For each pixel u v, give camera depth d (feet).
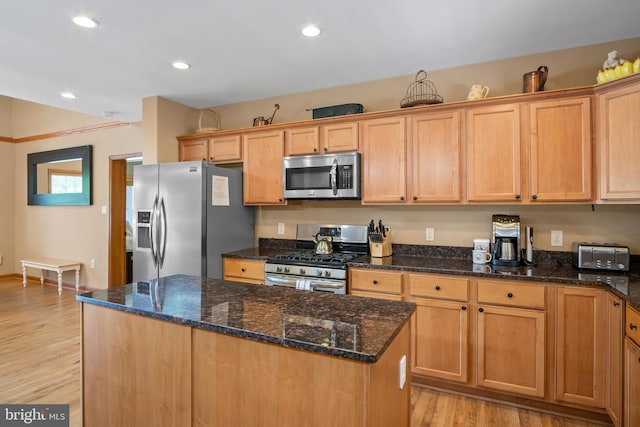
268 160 11.57
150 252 11.55
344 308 5.05
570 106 7.93
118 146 16.79
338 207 11.66
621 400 6.30
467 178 8.91
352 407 3.60
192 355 4.58
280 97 12.55
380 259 9.78
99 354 5.45
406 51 9.05
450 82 10.10
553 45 8.70
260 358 4.11
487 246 9.21
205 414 4.50
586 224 8.70
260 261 10.57
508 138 8.48
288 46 8.77
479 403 7.89
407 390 4.91
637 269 7.98
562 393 7.23
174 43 8.59
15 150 20.89
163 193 11.37
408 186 9.60
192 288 6.25
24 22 7.57
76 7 7.01
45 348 10.66
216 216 11.24
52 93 12.15
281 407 3.99
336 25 7.77
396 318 4.60
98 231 17.43
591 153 7.77
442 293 8.19
